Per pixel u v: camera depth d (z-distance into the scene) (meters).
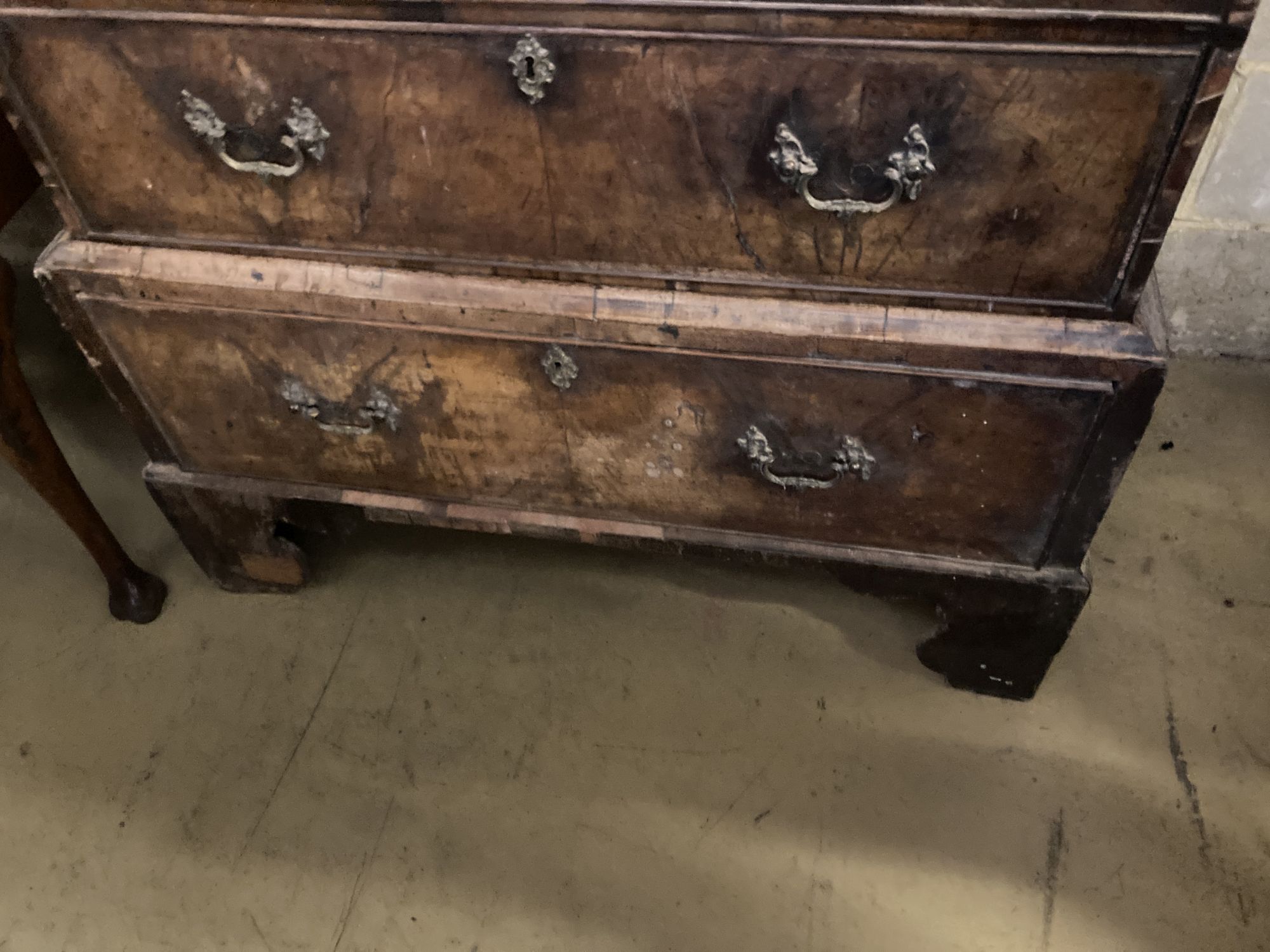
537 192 0.86
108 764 1.19
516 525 1.15
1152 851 1.08
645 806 1.14
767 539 1.11
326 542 1.39
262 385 1.07
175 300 0.99
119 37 0.82
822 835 1.11
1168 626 1.26
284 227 0.93
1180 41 0.68
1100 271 0.82
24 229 1.60
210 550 1.29
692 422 1.00
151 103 0.86
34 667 1.29
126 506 1.46
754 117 0.78
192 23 0.80
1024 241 0.81
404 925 1.06
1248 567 1.32
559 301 0.92
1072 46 0.70
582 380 0.98
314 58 0.81
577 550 1.40
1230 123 1.33
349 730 1.22
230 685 1.27
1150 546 1.35
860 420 0.95
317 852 1.12
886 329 0.87
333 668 1.28
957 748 1.17
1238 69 1.29
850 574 1.11
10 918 1.08
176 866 1.11
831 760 1.17
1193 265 1.49
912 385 0.91
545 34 0.76
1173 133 0.73
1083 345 0.84
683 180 0.83
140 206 0.95
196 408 1.12
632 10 0.73
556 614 1.33
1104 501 0.96
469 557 1.39
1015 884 1.06
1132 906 1.04
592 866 1.09
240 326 1.01
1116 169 0.75
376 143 0.85
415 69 0.80
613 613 1.32
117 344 1.06
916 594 1.11
